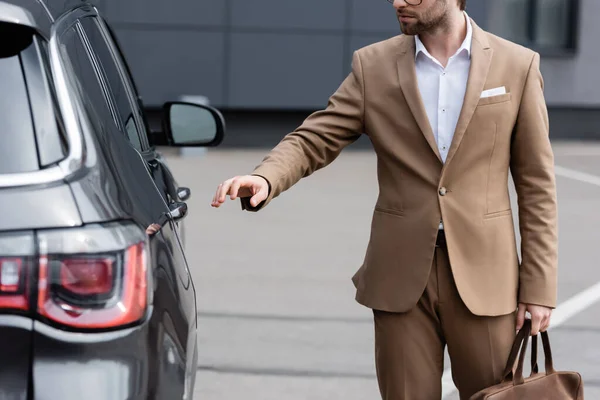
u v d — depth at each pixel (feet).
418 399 16.07
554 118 87.25
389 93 15.64
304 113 83.25
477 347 15.85
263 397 24.86
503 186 15.78
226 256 42.01
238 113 82.17
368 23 82.48
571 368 27.68
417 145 15.52
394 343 16.02
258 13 81.35
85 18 16.06
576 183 64.75
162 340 11.69
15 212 10.63
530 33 86.99
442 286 15.65
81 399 10.50
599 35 86.69
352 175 67.46
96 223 11.00
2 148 10.95
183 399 12.12
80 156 11.35
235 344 29.27
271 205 55.36
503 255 15.69
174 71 81.05
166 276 12.41
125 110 16.93
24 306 10.50
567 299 35.65
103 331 10.81
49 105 11.46
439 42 15.49
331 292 36.11
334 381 26.21
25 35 11.85
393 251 15.75
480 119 15.29
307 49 82.17
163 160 19.89
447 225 15.40
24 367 10.50
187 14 80.74
